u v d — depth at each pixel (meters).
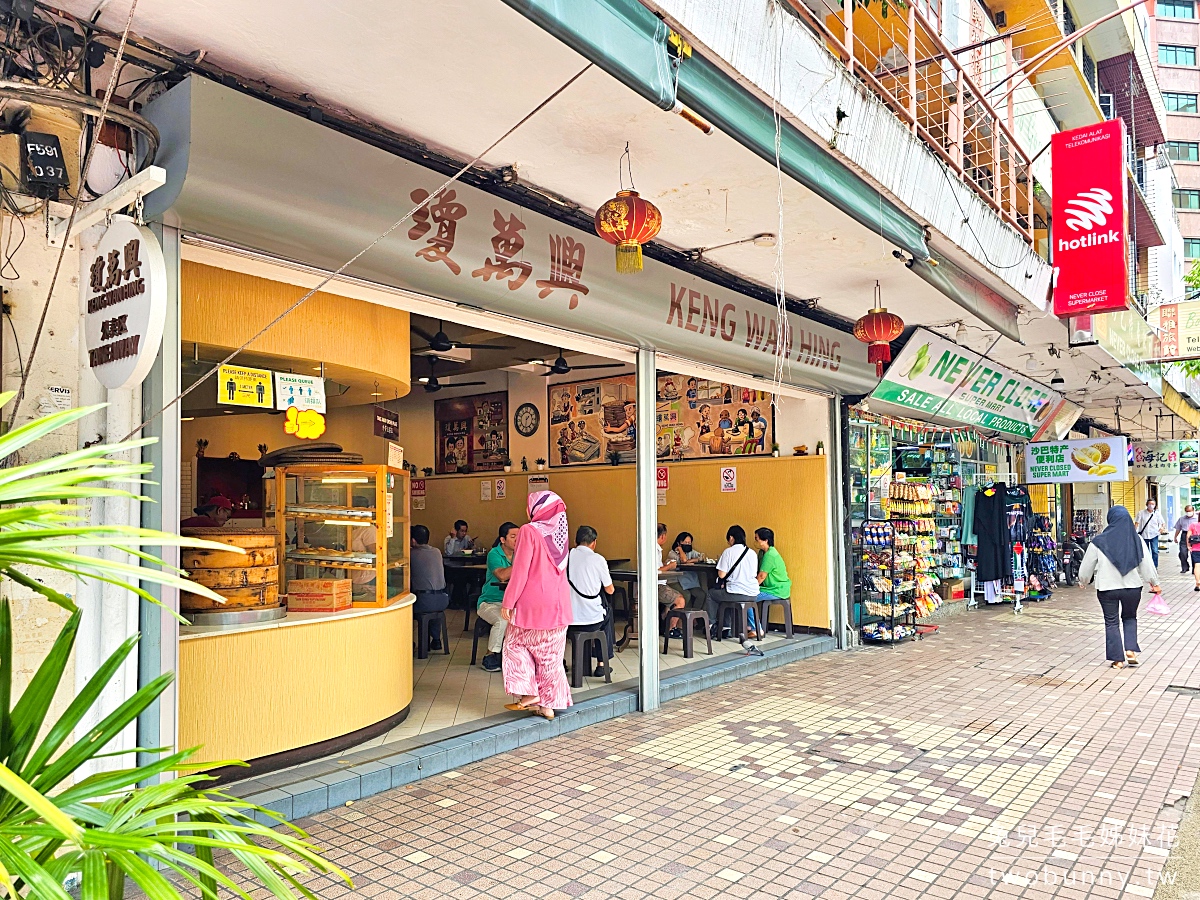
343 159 3.60
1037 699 6.40
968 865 3.49
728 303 6.45
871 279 7.02
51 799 1.44
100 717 3.16
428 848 3.65
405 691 5.41
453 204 4.13
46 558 1.23
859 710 6.09
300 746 4.49
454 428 12.34
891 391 9.16
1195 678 7.14
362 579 5.13
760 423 9.57
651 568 6.23
